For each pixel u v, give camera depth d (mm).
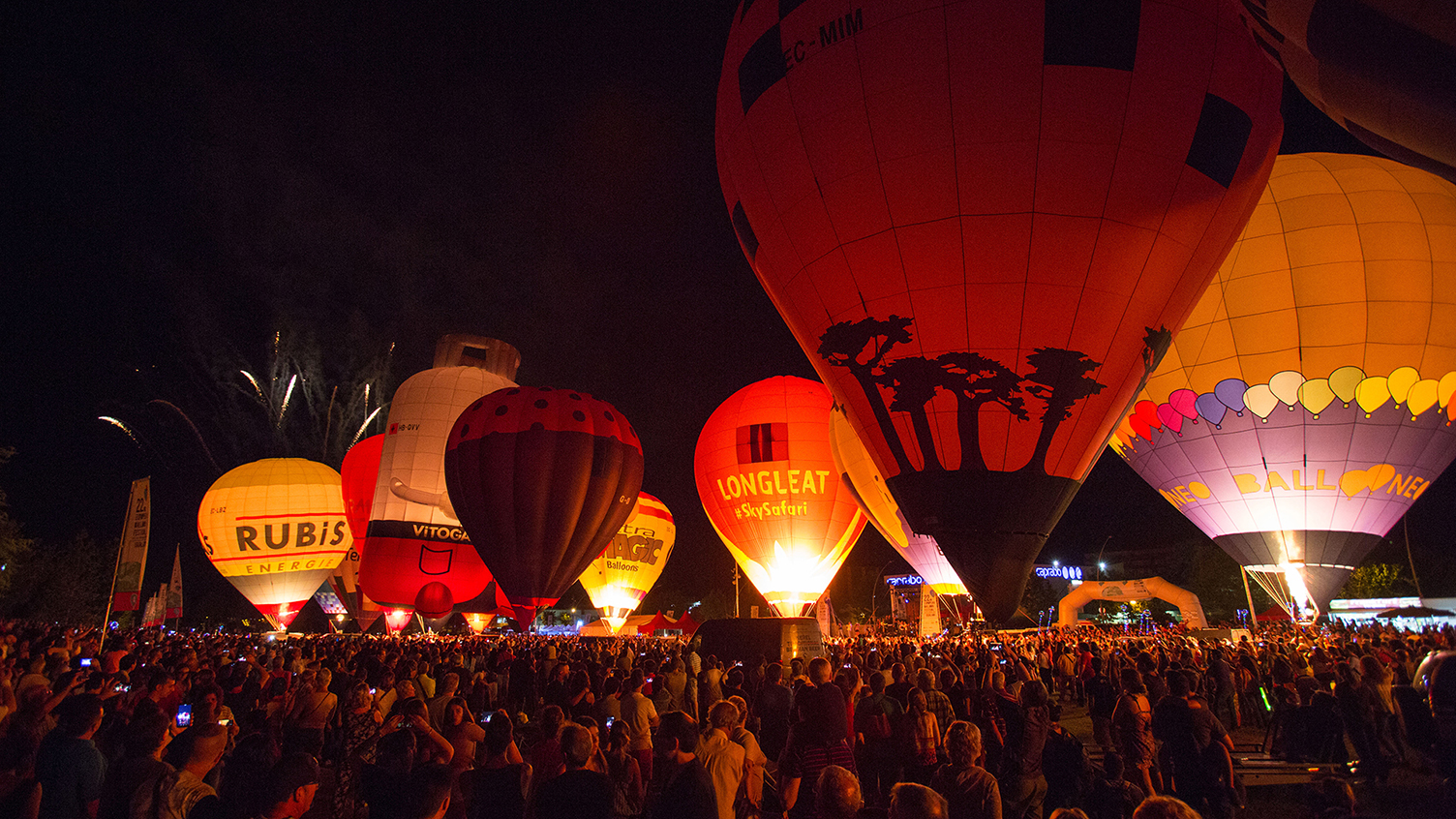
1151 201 10367
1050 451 10555
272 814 3230
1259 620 38062
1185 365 19469
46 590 42000
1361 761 8695
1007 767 6383
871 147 10727
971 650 19453
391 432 26219
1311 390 18141
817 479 26219
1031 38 10219
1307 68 7613
